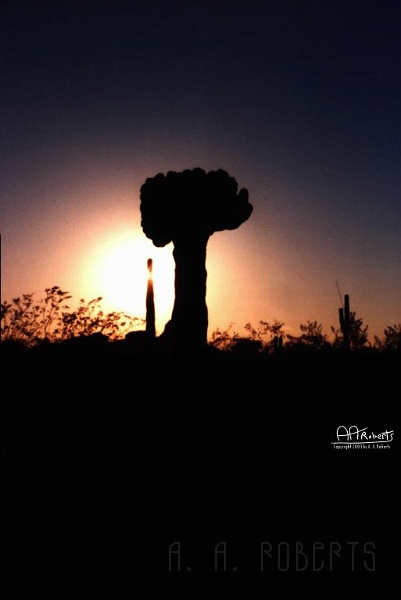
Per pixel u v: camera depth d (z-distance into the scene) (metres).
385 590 7.37
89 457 11.48
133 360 16.72
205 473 10.98
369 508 9.62
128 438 12.79
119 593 7.11
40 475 10.41
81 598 6.98
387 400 16.64
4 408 13.26
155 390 15.80
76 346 15.88
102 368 15.68
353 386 17.92
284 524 8.98
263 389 17.38
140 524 8.77
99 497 9.57
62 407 13.93
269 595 7.20
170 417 14.36
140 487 10.12
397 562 8.05
